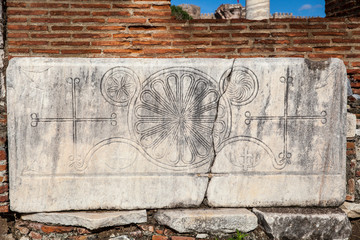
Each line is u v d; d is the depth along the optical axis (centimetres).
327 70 242
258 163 248
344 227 241
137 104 240
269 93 242
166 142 244
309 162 248
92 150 241
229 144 246
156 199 247
